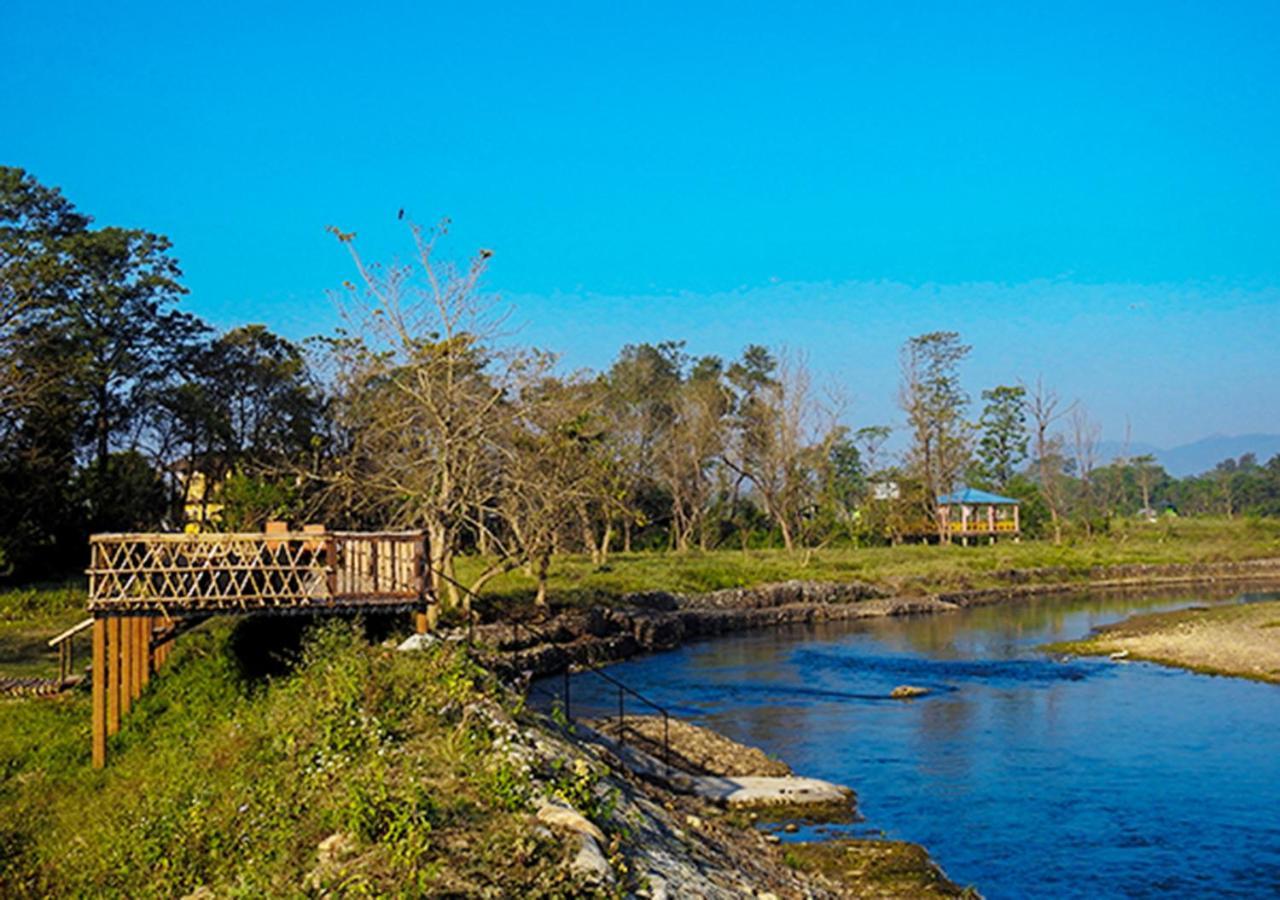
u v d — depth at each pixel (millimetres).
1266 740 24953
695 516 76562
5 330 40312
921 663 37875
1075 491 145500
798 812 19500
